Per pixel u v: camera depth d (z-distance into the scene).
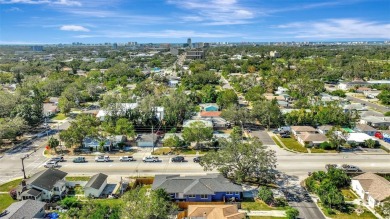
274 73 199.25
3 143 88.19
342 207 53.66
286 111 114.62
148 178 63.59
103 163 73.75
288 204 54.69
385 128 99.44
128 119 98.12
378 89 162.75
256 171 61.75
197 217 48.44
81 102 143.75
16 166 72.25
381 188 54.72
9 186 62.09
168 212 48.47
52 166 71.69
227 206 50.25
